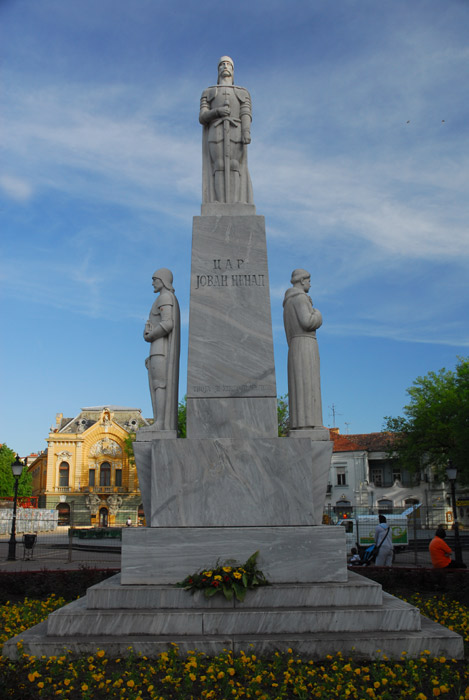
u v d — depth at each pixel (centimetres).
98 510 6481
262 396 775
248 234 834
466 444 3688
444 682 499
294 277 856
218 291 812
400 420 4688
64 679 504
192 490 702
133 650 561
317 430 782
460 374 4381
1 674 478
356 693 475
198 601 628
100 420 6662
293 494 702
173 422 796
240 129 893
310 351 815
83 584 1008
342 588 633
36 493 7225
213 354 789
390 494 5753
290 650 555
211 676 498
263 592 631
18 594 1023
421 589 1024
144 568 666
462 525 4312
